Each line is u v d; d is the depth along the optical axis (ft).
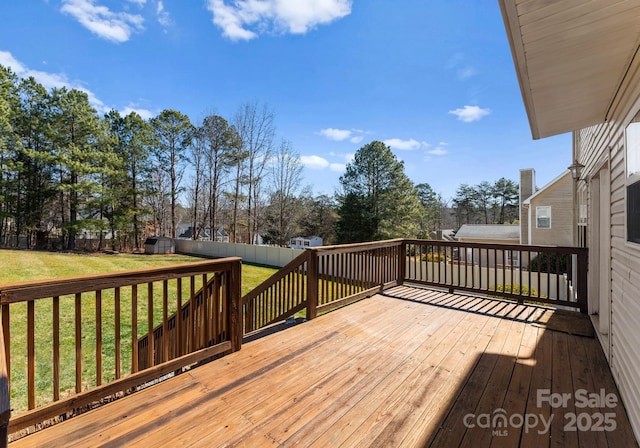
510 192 110.93
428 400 6.48
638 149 6.05
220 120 74.95
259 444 5.11
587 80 7.59
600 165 10.64
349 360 8.34
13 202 61.57
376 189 67.26
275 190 77.36
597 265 12.26
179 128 76.64
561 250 13.06
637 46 6.07
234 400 6.38
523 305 13.75
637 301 5.86
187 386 6.90
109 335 19.39
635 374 5.75
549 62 6.70
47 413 5.25
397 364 8.13
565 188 41.81
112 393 6.17
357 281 14.75
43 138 60.03
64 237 68.95
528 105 9.15
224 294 8.71
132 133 70.69
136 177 71.61
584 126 11.34
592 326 11.10
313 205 87.15
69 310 23.97
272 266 51.83
